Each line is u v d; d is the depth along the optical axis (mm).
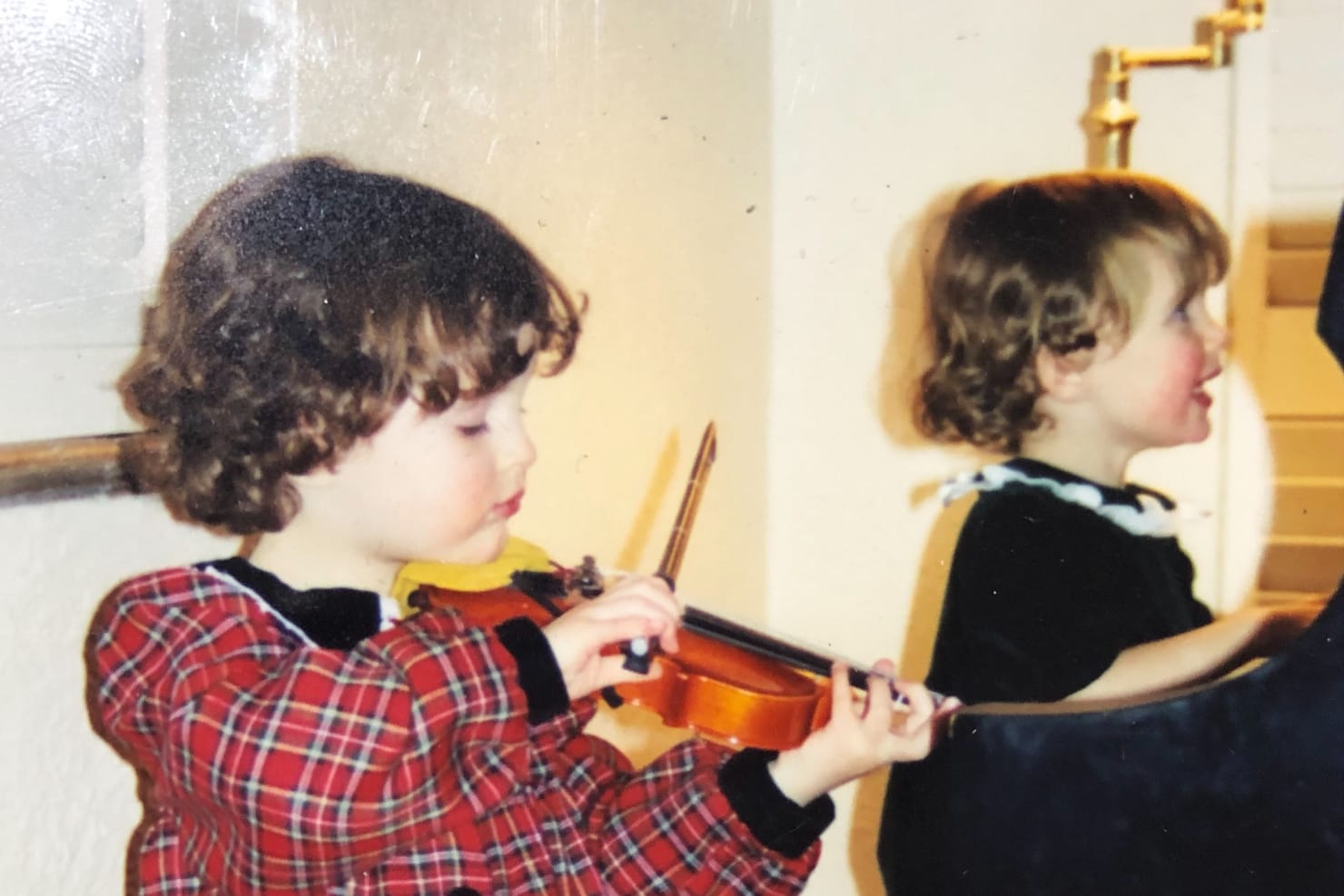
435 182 756
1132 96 1255
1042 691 800
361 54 681
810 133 1427
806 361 1459
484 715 583
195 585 601
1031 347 943
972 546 872
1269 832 668
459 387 604
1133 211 950
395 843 567
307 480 608
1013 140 1380
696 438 1242
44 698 597
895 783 962
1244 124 1168
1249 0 1170
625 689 787
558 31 909
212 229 577
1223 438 1102
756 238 1391
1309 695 653
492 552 659
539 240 895
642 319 1096
